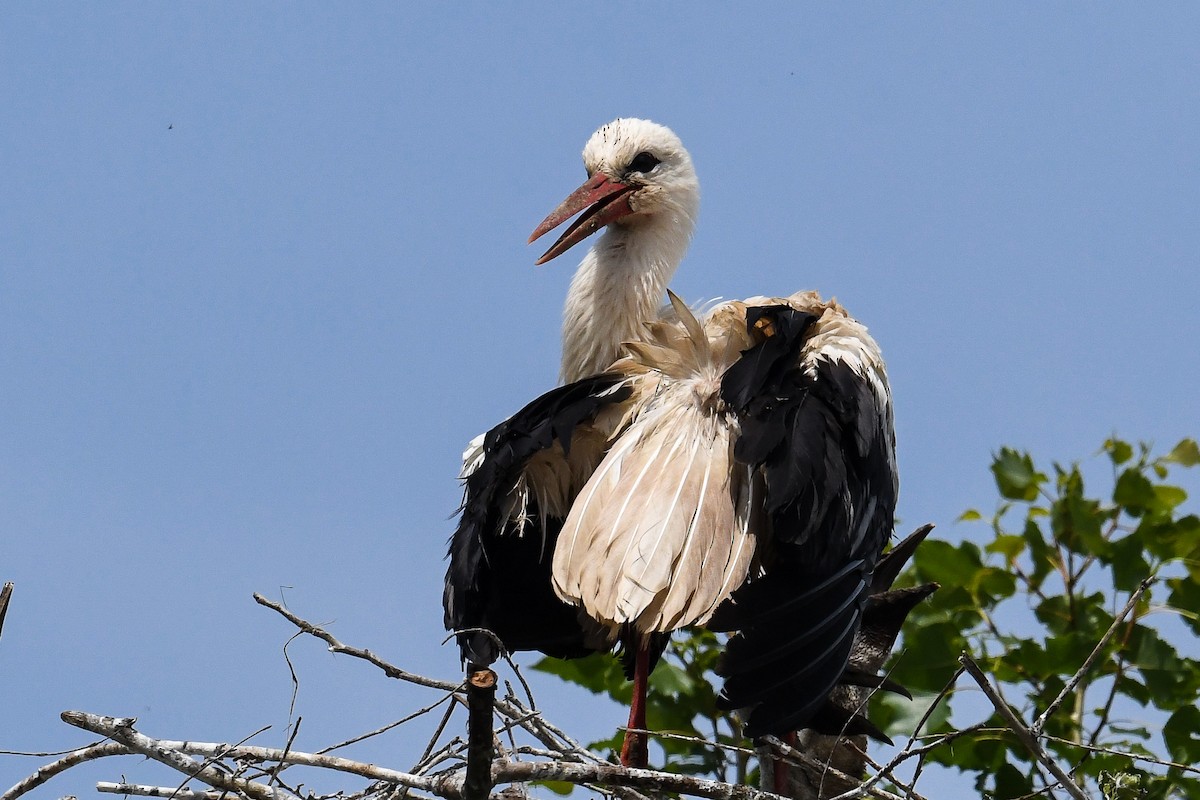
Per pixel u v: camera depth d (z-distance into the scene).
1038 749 8.93
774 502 10.14
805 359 11.41
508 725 9.30
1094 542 14.03
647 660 10.80
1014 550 14.47
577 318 13.05
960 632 13.91
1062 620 14.20
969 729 9.07
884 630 11.97
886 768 9.06
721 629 9.91
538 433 10.79
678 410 10.78
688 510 10.17
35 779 8.80
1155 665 13.25
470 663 10.74
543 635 11.97
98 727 8.64
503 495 11.12
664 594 9.95
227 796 8.92
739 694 9.83
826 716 10.52
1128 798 10.16
